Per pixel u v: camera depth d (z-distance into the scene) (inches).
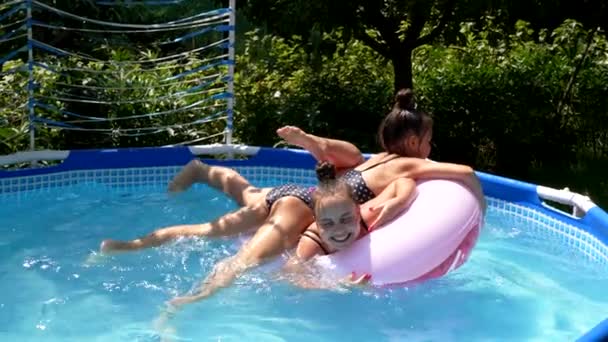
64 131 259.3
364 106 283.9
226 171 205.2
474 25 333.7
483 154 296.4
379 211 157.0
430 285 153.3
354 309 143.2
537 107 295.4
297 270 151.2
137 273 157.9
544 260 173.9
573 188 279.0
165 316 140.0
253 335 134.0
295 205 163.6
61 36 323.0
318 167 154.5
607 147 314.2
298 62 312.8
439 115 287.7
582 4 302.2
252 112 278.5
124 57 295.1
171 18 387.9
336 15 248.5
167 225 189.0
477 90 291.1
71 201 209.2
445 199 158.6
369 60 315.6
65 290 150.9
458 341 134.3
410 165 166.6
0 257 166.9
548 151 302.4
